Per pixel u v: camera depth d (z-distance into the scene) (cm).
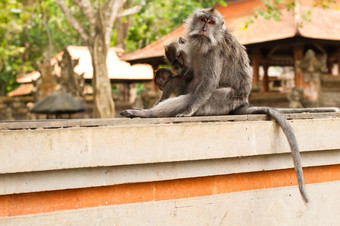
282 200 441
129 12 1599
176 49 566
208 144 391
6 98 1991
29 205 336
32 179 332
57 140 334
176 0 2228
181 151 380
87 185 351
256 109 465
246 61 512
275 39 1438
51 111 1622
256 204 426
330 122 452
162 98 553
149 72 2548
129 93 2692
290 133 406
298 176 396
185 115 459
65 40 2922
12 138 321
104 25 1455
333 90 1432
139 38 2586
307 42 1434
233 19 1759
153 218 377
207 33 475
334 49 1856
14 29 2409
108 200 362
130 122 394
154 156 369
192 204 395
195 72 512
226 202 411
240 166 416
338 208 472
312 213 457
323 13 1588
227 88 494
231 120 433
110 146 352
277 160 436
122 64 2544
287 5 1462
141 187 375
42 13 2670
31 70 2819
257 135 416
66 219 343
